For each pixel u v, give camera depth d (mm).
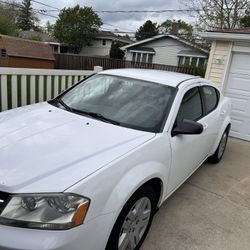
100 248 2098
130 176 2326
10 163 2090
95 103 3385
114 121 3037
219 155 5453
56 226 1859
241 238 3262
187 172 3748
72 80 6484
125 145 2547
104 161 2248
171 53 32906
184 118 3367
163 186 2916
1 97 5105
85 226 1949
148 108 3182
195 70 21312
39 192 1894
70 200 1913
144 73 3824
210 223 3475
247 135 7777
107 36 55344
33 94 5617
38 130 2662
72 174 2045
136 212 2545
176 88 3418
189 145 3418
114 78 3713
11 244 1795
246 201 4148
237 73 7895
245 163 5773
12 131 2623
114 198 2141
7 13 45438
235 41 7758
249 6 24984
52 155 2229
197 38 31688
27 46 25656
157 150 2734
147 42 34219
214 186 4516
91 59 25219
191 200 3977
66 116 3082
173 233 3184
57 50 53469
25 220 1841
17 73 5207
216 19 26000
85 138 2566
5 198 1873
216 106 4688
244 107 7820
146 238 3025
